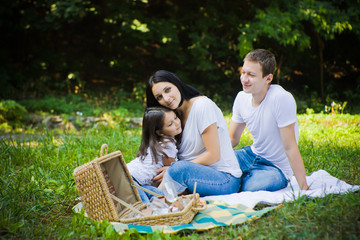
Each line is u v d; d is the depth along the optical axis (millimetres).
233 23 11250
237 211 2984
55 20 11305
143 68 12680
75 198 3508
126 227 2740
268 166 3623
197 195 3004
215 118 3389
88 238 2699
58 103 9750
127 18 10508
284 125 3342
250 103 3604
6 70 11586
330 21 10422
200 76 12141
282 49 11375
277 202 3164
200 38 11047
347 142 5531
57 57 12383
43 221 3066
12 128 8289
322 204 2949
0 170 4137
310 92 12000
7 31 12438
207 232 2764
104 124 7469
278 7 10461
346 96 10984
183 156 3605
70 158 4727
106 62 12945
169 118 3377
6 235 2693
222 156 3488
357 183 3744
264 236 2557
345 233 2438
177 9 11703
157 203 3121
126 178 3254
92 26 13133
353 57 12617
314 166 4383
